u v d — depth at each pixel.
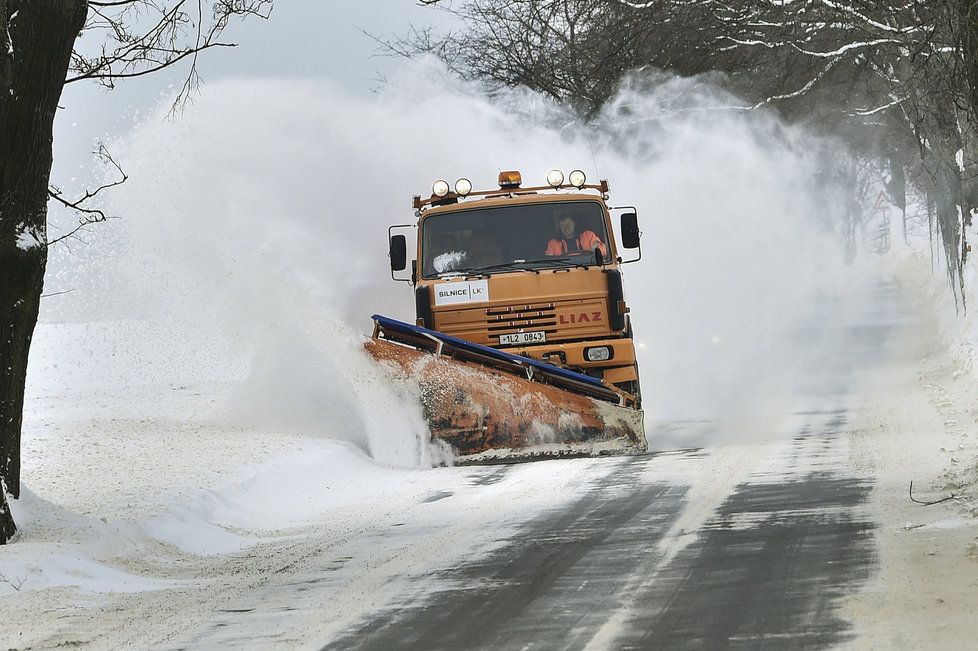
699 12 88.31
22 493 33.41
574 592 24.48
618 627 21.56
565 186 53.12
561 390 46.72
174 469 44.25
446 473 45.56
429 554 29.72
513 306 50.66
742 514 32.16
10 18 31.31
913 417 50.34
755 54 93.44
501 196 53.81
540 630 21.69
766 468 40.19
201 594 26.91
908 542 27.02
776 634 20.44
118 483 41.66
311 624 23.27
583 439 46.62
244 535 36.44
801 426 50.69
